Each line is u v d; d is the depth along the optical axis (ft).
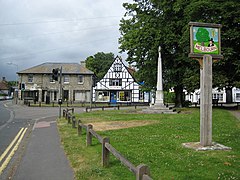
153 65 101.81
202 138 27.76
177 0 88.12
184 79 91.35
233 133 36.70
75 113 83.30
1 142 35.60
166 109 80.48
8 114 87.15
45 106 134.72
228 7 77.25
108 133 38.42
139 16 104.47
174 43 94.17
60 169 22.17
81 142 32.78
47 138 38.09
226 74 85.35
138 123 51.85
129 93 180.34
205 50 28.37
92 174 19.75
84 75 181.68
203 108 27.76
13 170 22.30
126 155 24.50
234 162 21.84
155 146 28.48
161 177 18.42
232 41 82.02
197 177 18.31
